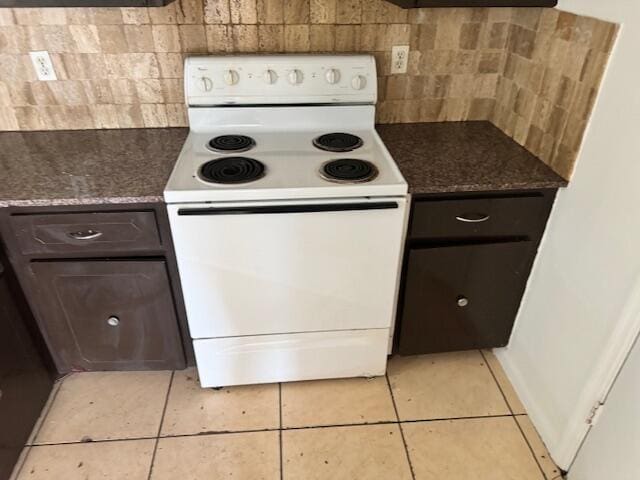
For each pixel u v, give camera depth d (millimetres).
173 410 1791
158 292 1615
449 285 1726
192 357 1820
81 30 1684
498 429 1741
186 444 1676
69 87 1785
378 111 1955
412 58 1856
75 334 1723
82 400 1822
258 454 1647
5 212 1419
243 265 1524
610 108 1300
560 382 1595
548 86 1581
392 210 1468
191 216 1407
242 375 1807
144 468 1603
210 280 1548
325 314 1675
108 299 1631
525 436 1718
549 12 1547
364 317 1704
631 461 1291
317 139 1762
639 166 1202
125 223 1470
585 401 1459
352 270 1579
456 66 1890
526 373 1811
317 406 1812
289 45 1793
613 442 1365
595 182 1380
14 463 1590
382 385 1897
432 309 1785
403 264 1667
